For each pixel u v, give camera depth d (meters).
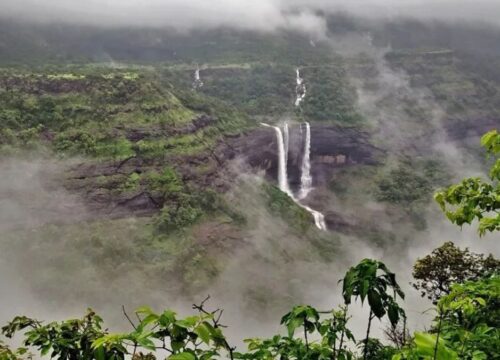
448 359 2.82
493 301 4.67
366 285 3.66
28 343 3.82
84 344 3.64
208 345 3.05
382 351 4.50
